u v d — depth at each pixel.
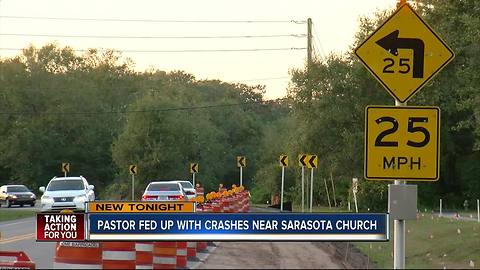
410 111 43.31
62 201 124.88
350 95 155.25
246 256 66.06
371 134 43.38
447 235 83.94
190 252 63.84
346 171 156.88
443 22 80.62
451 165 198.38
